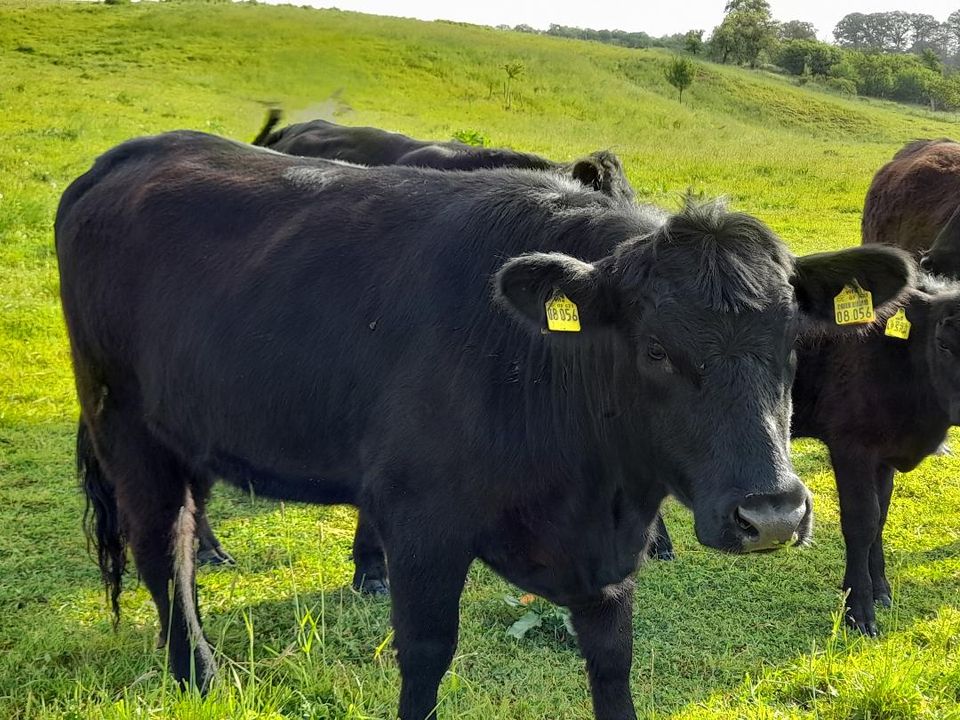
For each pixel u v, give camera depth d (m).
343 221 4.09
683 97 58.88
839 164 30.33
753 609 5.62
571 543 3.65
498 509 3.59
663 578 5.96
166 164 4.68
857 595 5.54
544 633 5.22
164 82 31.02
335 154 9.89
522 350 3.54
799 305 3.27
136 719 3.66
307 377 3.93
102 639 4.88
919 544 6.61
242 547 6.13
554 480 3.57
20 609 5.23
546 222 3.72
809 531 3.07
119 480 4.67
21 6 42.97
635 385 3.22
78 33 37.53
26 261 12.25
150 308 4.35
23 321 10.09
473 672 4.77
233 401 4.10
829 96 74.94
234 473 4.34
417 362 3.67
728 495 2.88
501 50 55.69
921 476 7.80
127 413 4.62
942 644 5.21
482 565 5.99
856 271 3.19
